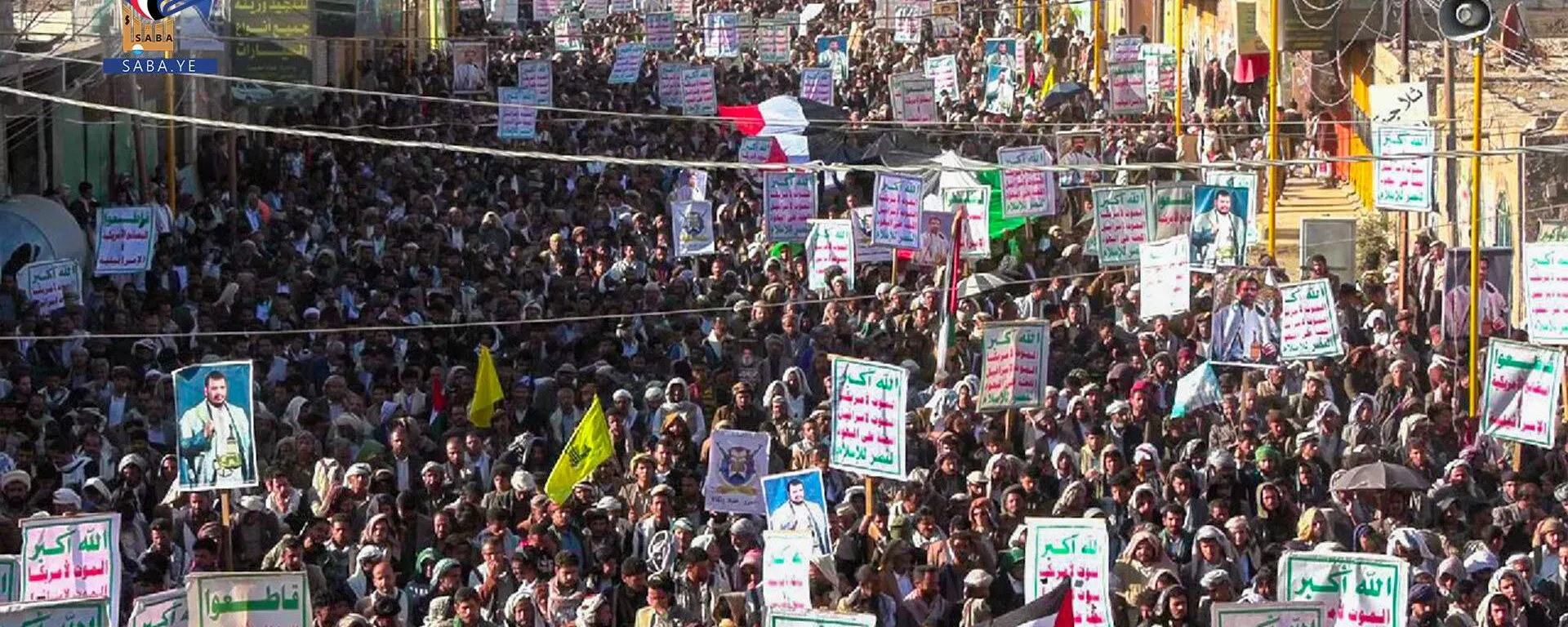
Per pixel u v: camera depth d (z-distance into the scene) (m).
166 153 53.28
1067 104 66.88
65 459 29.34
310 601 21.09
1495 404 28.22
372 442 30.05
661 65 66.06
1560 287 30.52
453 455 29.31
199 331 37.25
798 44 88.25
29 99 48.78
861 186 54.75
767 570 23.08
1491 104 48.41
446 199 53.53
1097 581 22.84
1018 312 37.81
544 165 58.22
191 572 22.19
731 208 49.81
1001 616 22.61
